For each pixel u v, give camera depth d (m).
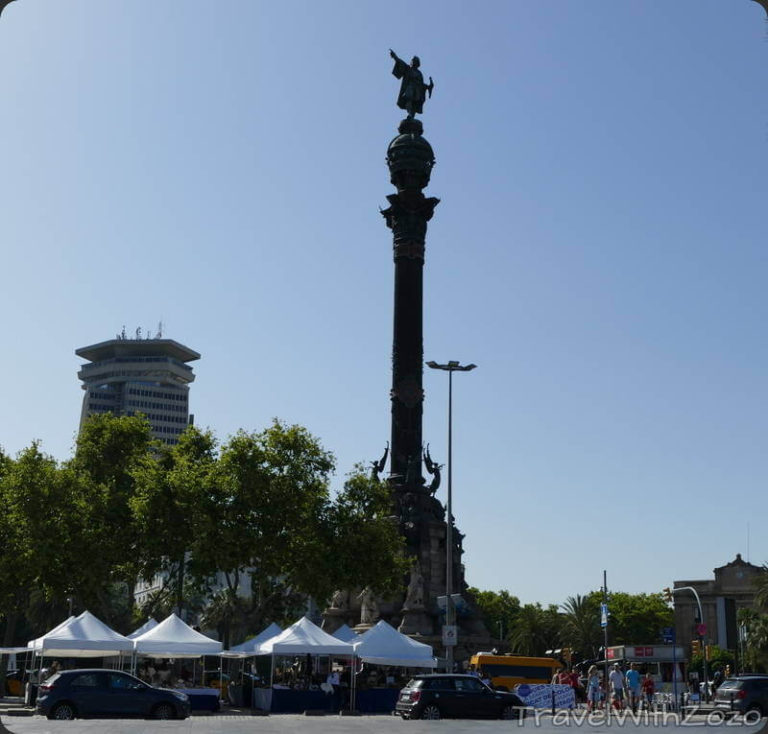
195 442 88.81
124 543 82.88
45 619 116.06
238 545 75.00
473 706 44.97
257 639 58.94
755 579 119.75
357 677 63.06
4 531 83.00
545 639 153.00
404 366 102.06
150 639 53.09
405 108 112.31
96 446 92.38
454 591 95.56
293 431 78.44
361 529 79.19
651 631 179.88
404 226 105.25
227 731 30.86
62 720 37.03
